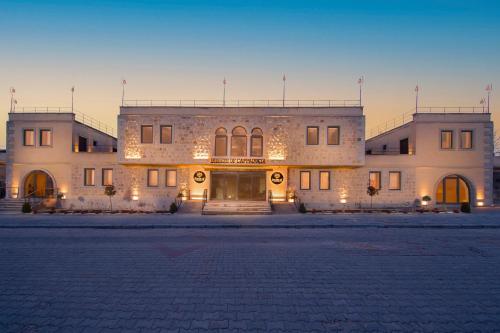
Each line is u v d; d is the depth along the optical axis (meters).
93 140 30.53
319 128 24.31
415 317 5.59
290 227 16.22
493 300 6.39
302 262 9.19
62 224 16.62
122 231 15.13
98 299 6.44
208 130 24.34
